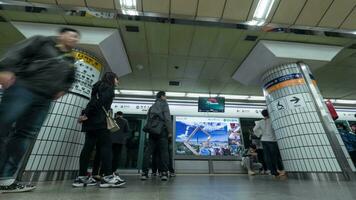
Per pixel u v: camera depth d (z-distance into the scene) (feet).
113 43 16.22
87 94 15.01
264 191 7.29
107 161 8.55
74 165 13.84
